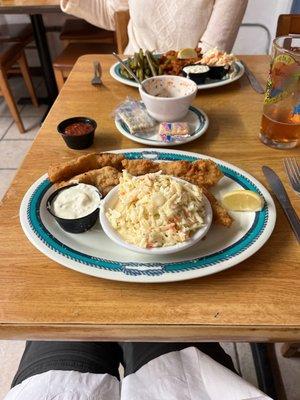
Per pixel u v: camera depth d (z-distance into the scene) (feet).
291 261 1.07
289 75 1.46
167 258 1.06
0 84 4.39
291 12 4.91
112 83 2.16
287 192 1.32
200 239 1.06
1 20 5.58
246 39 5.89
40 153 1.54
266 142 1.60
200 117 1.77
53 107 1.90
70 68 4.07
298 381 2.19
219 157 1.53
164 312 0.94
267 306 0.95
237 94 2.05
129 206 1.10
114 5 3.79
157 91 1.80
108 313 0.94
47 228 1.15
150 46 3.42
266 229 1.12
